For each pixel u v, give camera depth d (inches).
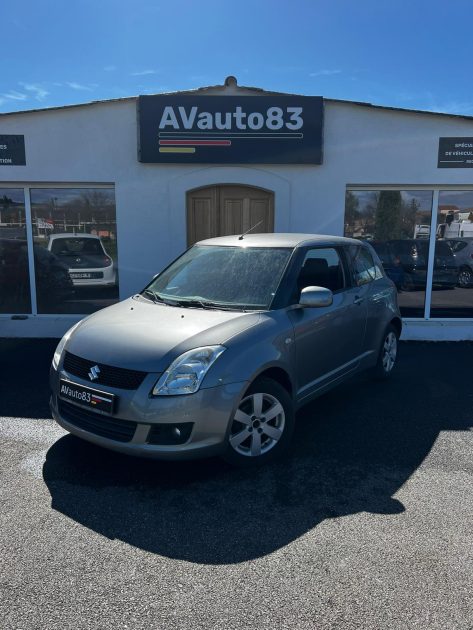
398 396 208.4
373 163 289.9
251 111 281.0
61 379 144.8
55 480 137.6
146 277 300.0
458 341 305.6
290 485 136.6
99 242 301.7
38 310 311.0
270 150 284.0
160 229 295.1
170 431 128.7
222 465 147.4
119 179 290.7
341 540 112.7
